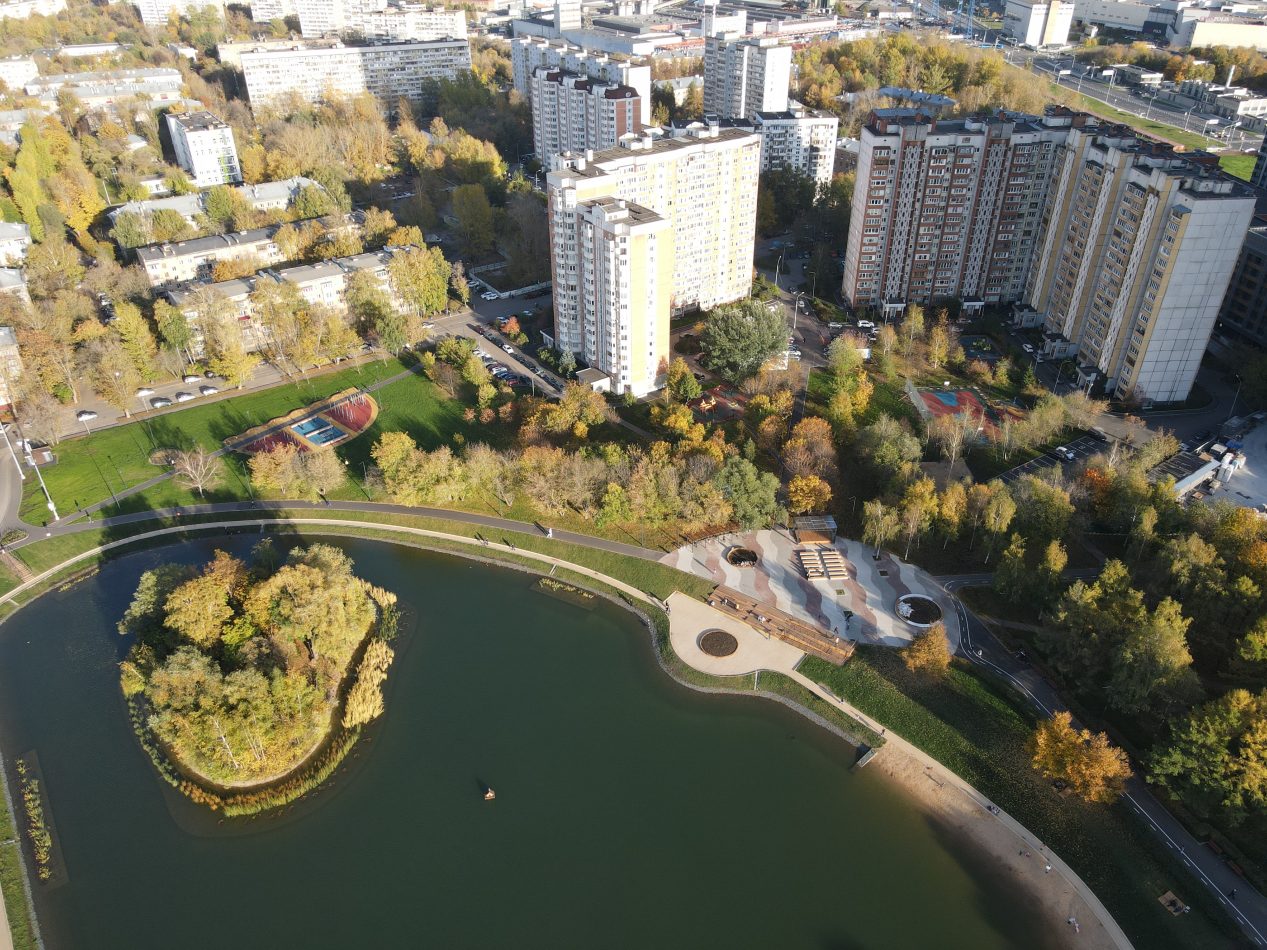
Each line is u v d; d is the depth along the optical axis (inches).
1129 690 7209.6
